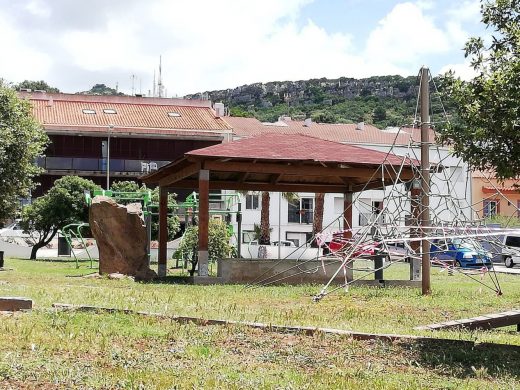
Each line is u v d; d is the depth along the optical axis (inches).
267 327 400.2
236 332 387.5
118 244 926.4
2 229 1860.2
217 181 1061.8
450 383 287.1
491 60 448.8
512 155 426.0
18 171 1135.0
